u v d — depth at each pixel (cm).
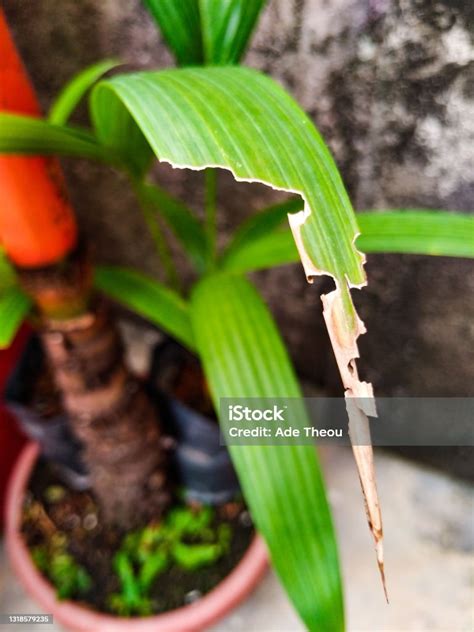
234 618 62
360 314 59
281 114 24
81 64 55
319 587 33
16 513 59
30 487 62
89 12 50
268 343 36
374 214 36
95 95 29
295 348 71
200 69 26
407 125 45
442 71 41
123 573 55
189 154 23
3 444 65
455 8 39
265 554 55
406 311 57
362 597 63
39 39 54
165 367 59
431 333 57
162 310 43
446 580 63
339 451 71
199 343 36
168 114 23
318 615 33
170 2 34
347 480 69
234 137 23
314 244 23
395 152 47
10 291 40
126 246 72
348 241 24
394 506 68
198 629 54
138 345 79
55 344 43
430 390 63
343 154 49
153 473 55
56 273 38
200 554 56
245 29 35
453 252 34
